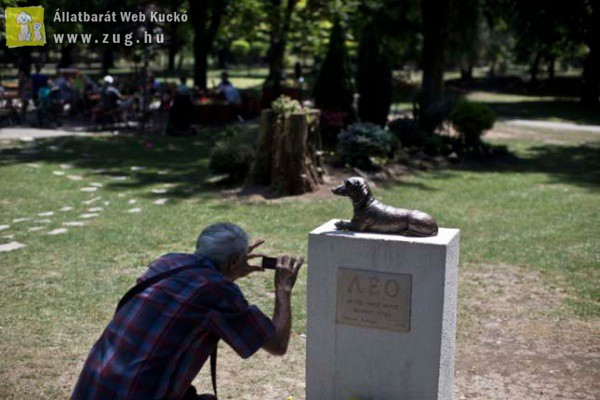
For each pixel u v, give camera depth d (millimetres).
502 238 10164
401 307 4359
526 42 40125
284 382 5465
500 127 27016
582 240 10062
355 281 4457
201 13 30375
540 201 13078
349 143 15117
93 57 71188
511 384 5469
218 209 11906
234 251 3408
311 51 39500
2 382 5273
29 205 11891
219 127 23594
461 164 17641
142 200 12500
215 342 3332
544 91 49469
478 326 6766
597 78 38125
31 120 24500
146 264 8648
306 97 23812
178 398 3154
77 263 8625
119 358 3088
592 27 37344
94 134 21469
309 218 11352
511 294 7727
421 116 19703
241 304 3258
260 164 13547
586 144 22188
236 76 62250
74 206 11914
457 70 73438
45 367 5590
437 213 11875
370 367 4523
